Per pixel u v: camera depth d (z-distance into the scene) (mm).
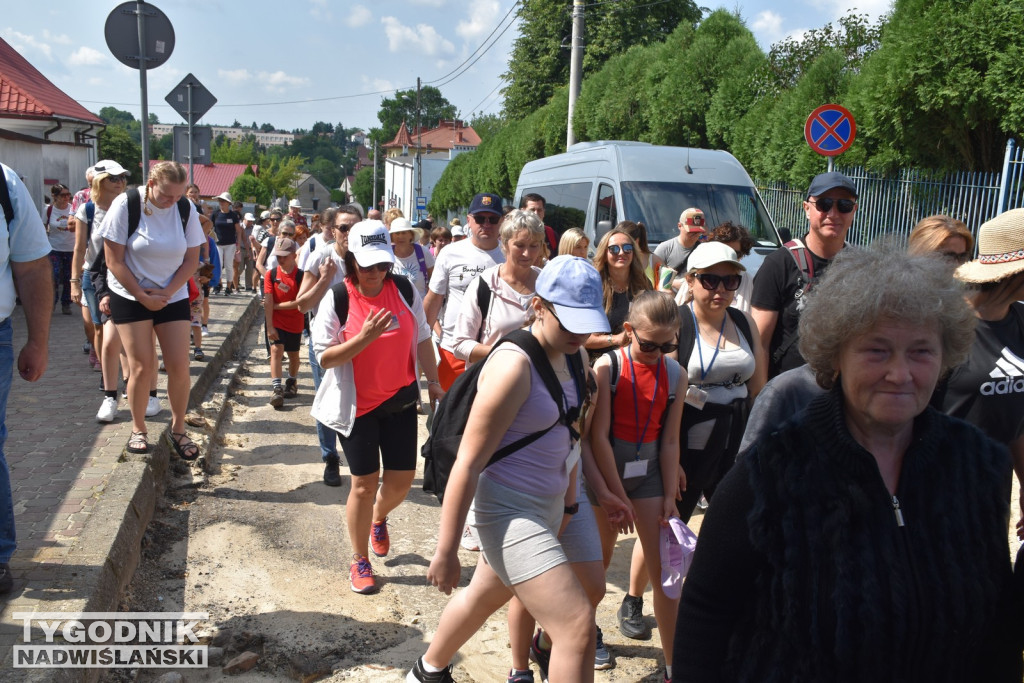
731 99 16562
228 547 4703
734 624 1747
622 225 5648
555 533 2965
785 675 1616
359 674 3516
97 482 4750
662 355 3482
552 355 2891
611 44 36531
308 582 4363
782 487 1625
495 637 3910
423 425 7531
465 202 38469
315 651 3697
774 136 13938
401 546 4855
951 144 10828
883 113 10922
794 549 1584
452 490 2682
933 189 10797
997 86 9523
